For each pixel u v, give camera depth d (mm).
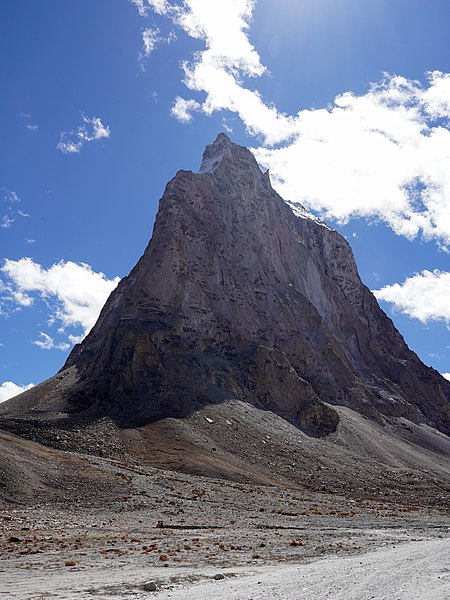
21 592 17688
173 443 82188
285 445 92500
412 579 20062
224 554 29094
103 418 90188
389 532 44219
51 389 114062
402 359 180125
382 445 108188
